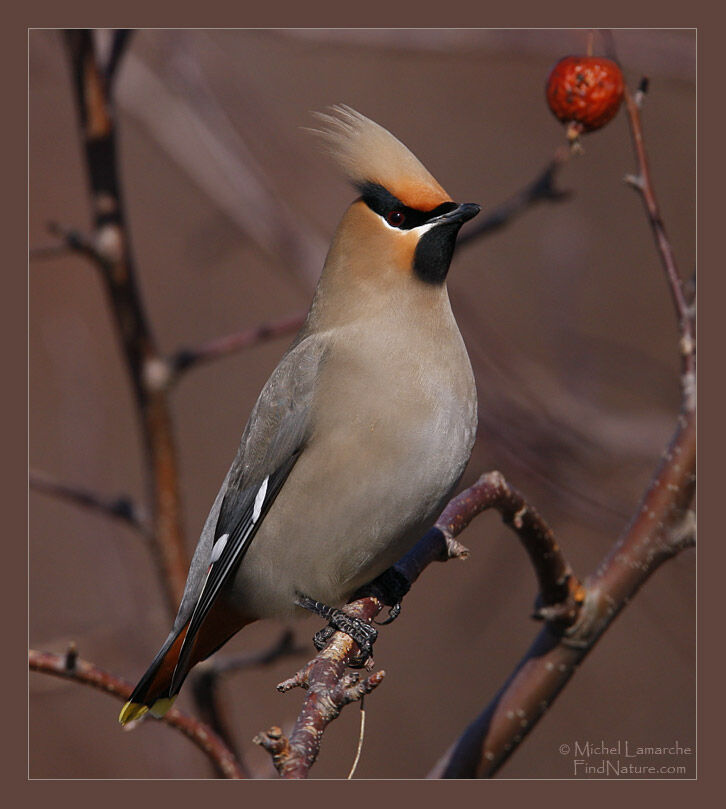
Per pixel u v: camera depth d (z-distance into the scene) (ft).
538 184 29.25
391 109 50.34
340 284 25.94
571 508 34.42
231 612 27.25
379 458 24.44
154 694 25.61
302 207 38.47
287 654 28.19
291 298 53.62
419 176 25.61
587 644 23.04
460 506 24.41
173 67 34.24
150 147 52.16
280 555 25.77
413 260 25.22
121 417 50.26
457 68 48.21
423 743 46.19
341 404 24.75
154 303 52.80
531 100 47.70
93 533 36.27
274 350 53.78
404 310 25.13
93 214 28.27
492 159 49.83
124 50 28.22
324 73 50.11
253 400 52.85
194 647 27.81
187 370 28.86
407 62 50.01
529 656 23.49
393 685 46.85
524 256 46.68
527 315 45.29
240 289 53.52
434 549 25.00
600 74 23.39
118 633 32.55
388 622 26.40
